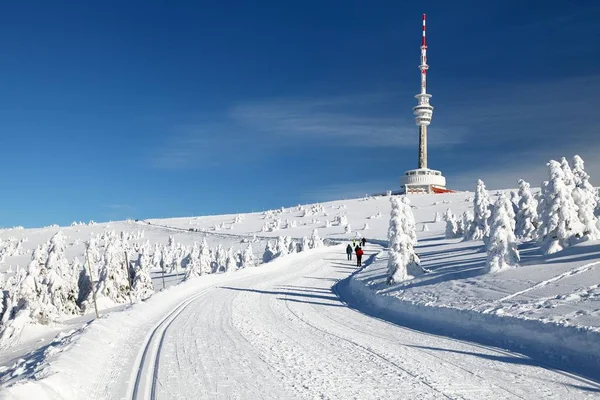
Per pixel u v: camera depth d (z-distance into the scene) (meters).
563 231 21.53
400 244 22.88
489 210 47.00
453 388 7.88
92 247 55.06
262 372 9.35
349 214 165.50
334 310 19.05
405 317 16.47
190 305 21.61
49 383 7.73
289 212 199.75
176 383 8.71
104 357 11.02
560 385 7.82
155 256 122.81
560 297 13.10
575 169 31.56
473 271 20.23
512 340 11.18
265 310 19.17
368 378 8.70
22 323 34.16
